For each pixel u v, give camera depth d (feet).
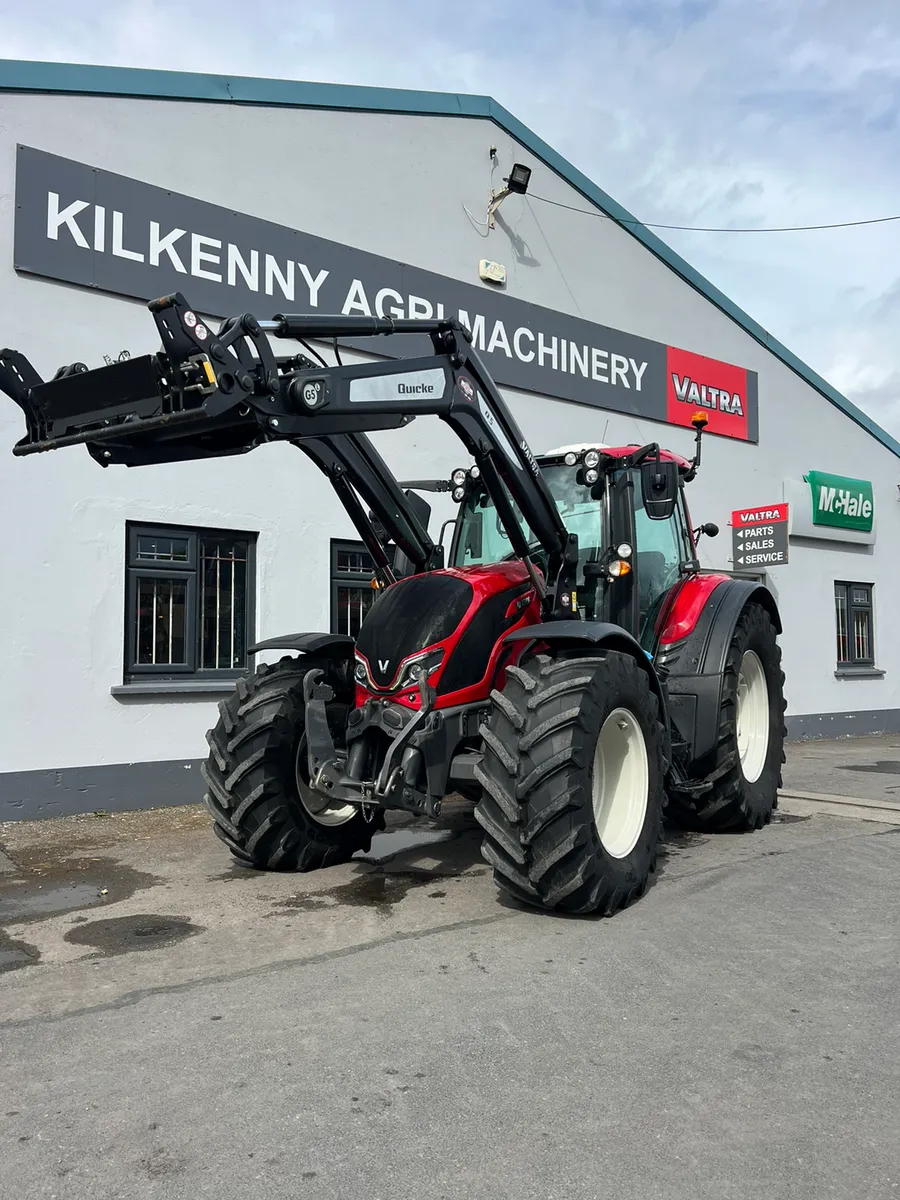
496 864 13.19
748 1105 8.20
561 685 13.17
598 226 35.60
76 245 23.03
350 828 17.11
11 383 12.87
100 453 14.01
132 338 24.00
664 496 16.53
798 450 43.73
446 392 14.60
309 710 15.14
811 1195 6.90
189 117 25.05
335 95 27.99
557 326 33.99
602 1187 7.00
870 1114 8.05
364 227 28.66
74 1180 7.11
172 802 23.85
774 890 15.03
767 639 21.22
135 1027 9.87
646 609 18.78
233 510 25.36
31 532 22.17
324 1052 9.20
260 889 15.48
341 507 27.48
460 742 14.71
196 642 24.91
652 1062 9.00
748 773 20.27
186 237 24.88
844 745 39.50
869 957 11.95
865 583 46.37
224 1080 8.65
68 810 22.38
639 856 14.20
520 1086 8.52
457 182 31.09
